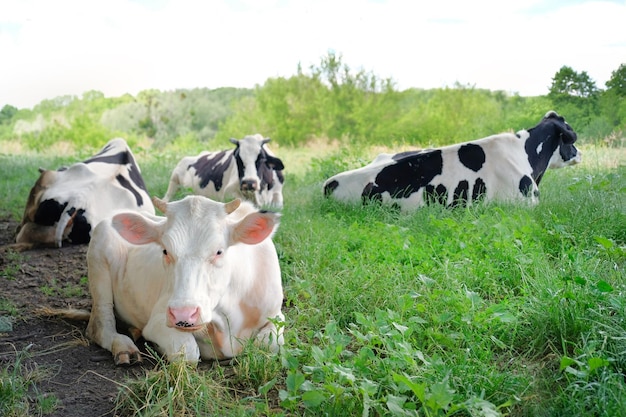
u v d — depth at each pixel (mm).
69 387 2842
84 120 21016
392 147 13875
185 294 2656
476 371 2705
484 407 2332
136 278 3250
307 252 4223
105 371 2979
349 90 20391
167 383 2645
